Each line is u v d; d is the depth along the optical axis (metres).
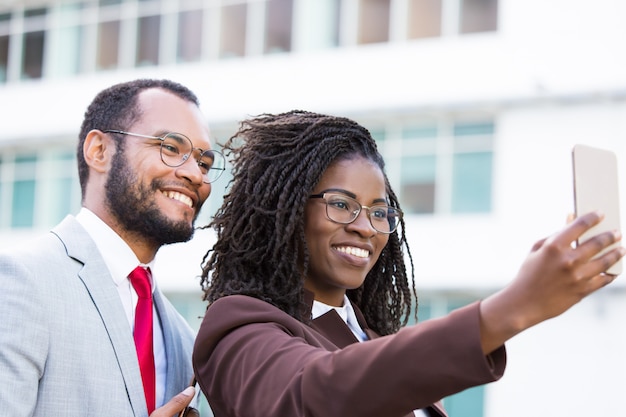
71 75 17.36
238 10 16.44
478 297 14.50
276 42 16.16
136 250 3.03
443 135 15.02
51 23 17.58
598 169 1.85
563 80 14.30
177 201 3.04
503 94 14.59
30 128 17.22
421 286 14.68
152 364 2.91
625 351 13.43
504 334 1.79
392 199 2.88
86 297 2.82
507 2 14.80
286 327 2.36
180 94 3.15
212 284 2.72
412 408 1.85
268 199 2.62
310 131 2.63
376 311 2.97
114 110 3.07
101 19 17.31
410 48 15.28
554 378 13.69
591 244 1.75
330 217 2.57
